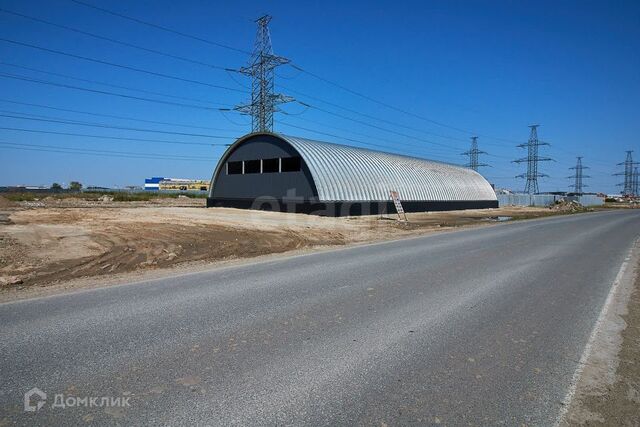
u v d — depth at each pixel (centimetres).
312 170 3045
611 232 2244
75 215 2366
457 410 376
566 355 509
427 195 4184
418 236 1975
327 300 737
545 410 381
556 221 3225
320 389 407
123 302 708
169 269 1048
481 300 755
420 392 406
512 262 1194
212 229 1895
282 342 529
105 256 1186
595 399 404
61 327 573
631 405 395
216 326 585
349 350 506
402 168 4188
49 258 1114
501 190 9881
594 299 784
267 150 3403
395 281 908
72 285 849
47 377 424
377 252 1394
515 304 734
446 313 669
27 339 527
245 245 1509
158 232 1711
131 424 344
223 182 3797
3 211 2630
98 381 417
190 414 359
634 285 913
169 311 655
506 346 532
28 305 686
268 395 393
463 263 1165
